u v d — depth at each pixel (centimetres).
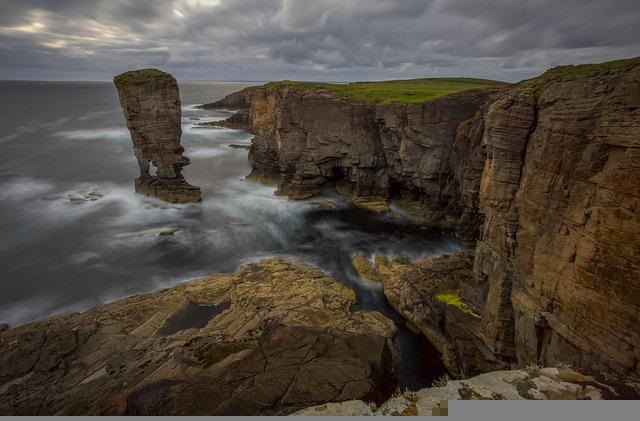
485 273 2409
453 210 4594
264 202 5478
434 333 2681
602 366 1466
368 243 4238
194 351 1877
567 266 1673
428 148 4584
